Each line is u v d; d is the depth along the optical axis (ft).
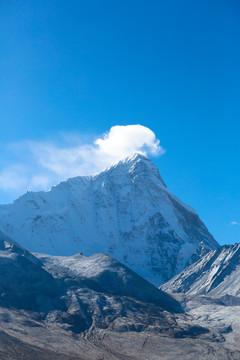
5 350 624.59
